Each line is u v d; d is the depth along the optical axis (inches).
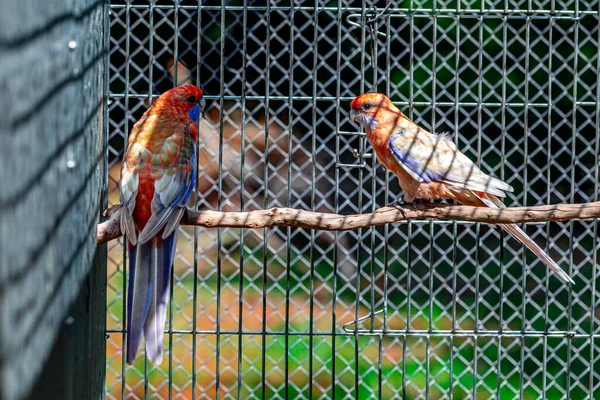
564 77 506.0
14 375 149.0
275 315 474.9
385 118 301.0
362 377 407.2
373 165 306.2
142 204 249.6
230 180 493.4
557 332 303.7
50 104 162.2
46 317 161.5
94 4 193.0
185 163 259.9
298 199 464.4
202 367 398.0
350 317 459.5
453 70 450.3
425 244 509.7
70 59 172.2
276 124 502.9
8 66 145.2
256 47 504.1
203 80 498.3
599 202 251.6
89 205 189.9
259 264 458.0
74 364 177.5
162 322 228.2
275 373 420.2
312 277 295.4
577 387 427.5
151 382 385.7
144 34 488.4
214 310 457.1
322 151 503.2
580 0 464.8
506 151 505.0
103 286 217.2
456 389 421.1
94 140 195.0
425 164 293.1
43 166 159.0
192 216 253.9
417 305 436.8
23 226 151.3
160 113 270.8
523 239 280.7
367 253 519.8
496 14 333.1
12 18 145.8
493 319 477.1
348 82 493.7
